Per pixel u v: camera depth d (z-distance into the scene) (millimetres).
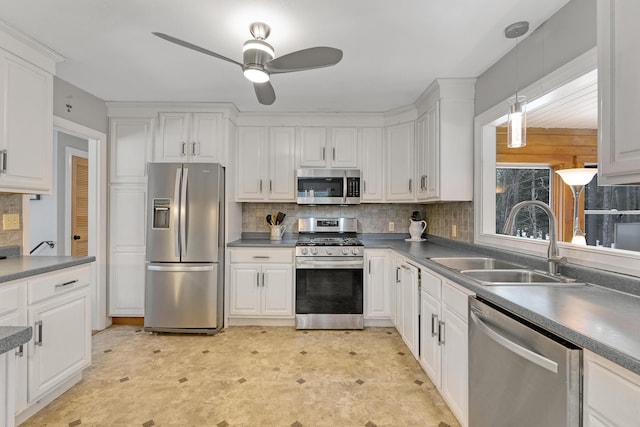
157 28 1979
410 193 3430
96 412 1966
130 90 3021
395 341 3055
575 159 3350
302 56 1784
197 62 2445
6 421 895
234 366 2551
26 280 1822
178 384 2287
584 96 2340
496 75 2422
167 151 3393
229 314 3408
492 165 2646
